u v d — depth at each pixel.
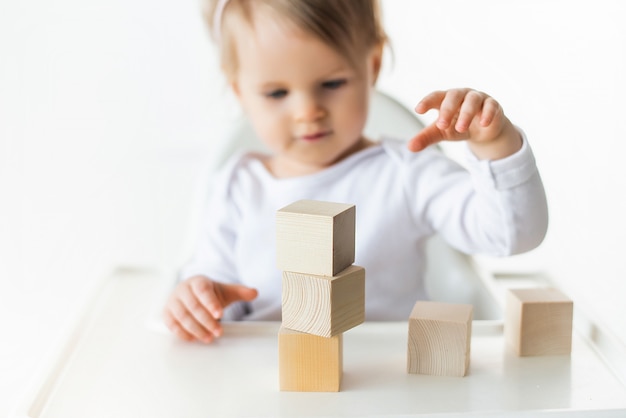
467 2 1.53
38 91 1.67
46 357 0.78
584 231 1.46
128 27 1.66
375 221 1.09
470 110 0.73
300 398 0.69
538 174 0.83
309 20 0.97
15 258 1.63
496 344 0.80
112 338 0.84
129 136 1.70
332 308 0.65
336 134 1.04
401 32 1.54
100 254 1.62
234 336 0.83
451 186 1.05
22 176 1.68
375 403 0.67
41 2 1.64
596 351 0.79
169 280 1.03
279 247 0.67
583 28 1.50
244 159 1.21
